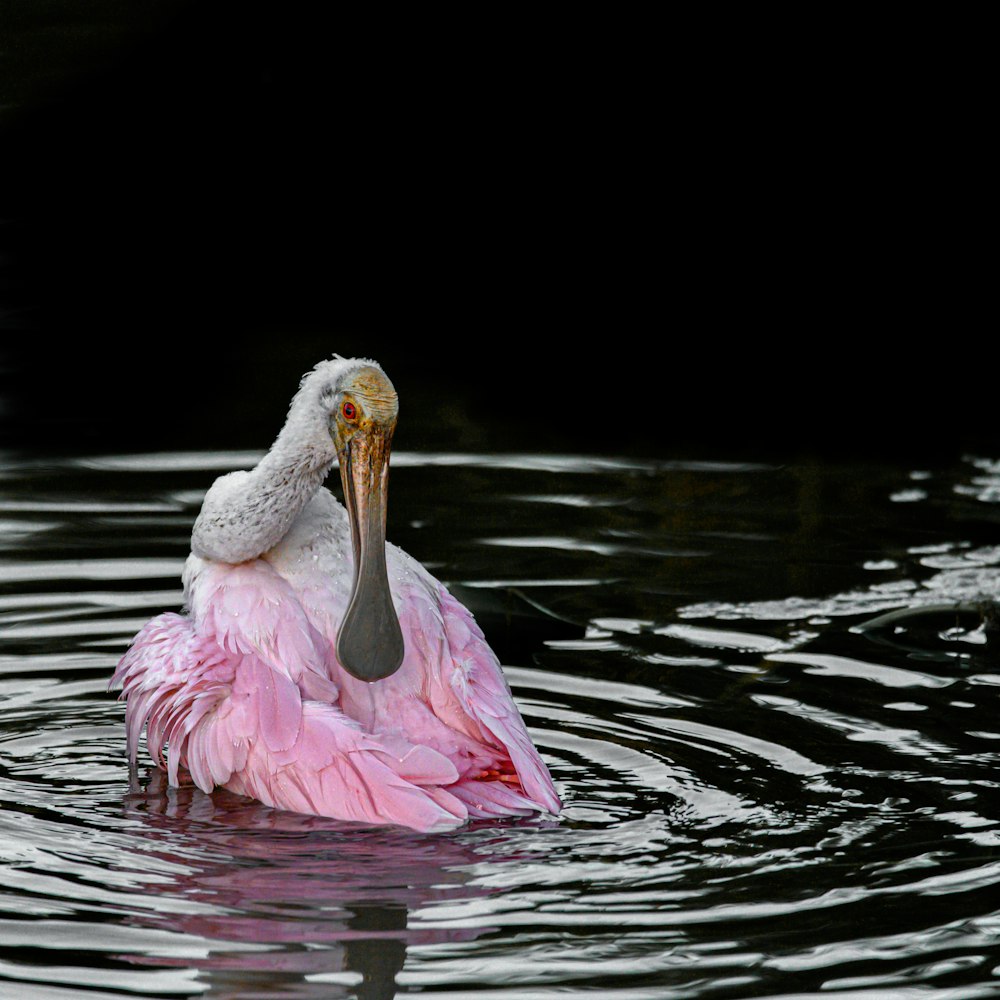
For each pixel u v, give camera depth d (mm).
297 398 9266
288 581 9438
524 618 11695
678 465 15656
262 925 7266
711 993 6680
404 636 9055
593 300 20641
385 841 8203
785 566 12922
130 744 9289
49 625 11312
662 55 22422
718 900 7531
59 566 12414
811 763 9250
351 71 22781
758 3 22172
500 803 8508
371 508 9008
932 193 21969
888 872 7824
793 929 7234
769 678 10625
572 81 22578
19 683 10422
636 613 11852
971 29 21891
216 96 22734
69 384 17438
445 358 18781
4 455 15273
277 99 22797
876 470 15594
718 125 22344
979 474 15500
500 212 22406
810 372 18672
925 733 9695
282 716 8711
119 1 22594
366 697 8914
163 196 22406
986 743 9531
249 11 22734
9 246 21297
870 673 10703
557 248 21797
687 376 18484
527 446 16062
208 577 9555
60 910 7402
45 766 9320
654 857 8008
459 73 22766
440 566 12695
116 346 18703
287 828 8383
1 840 8219
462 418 16859
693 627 11594
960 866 7891
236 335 19188
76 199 22250
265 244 21734
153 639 9492
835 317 20156
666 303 20531
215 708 8953
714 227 22031
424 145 22734
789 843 8180
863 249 21547
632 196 22406
